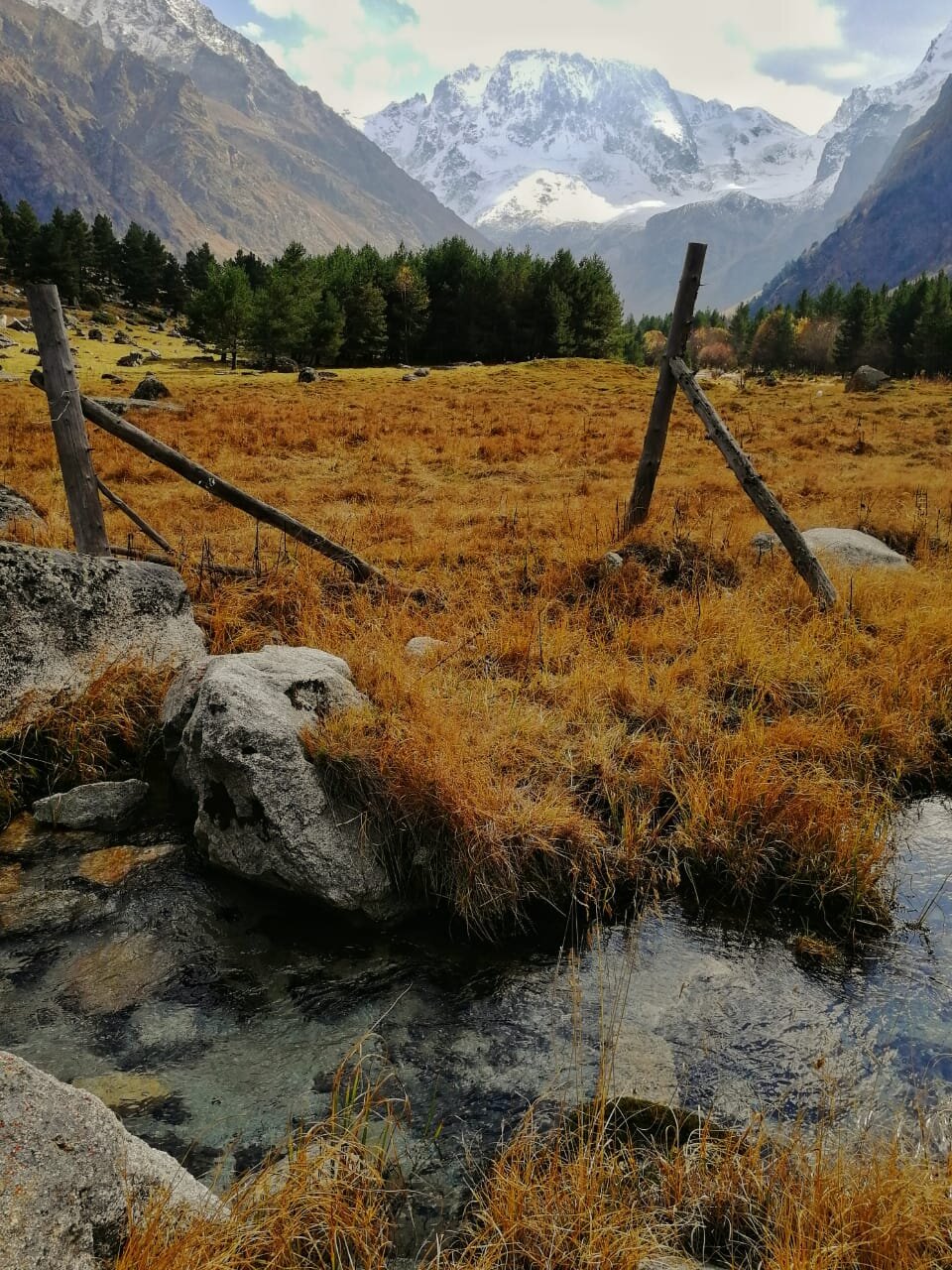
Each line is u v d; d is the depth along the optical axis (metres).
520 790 5.89
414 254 109.62
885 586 10.04
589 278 98.75
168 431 26.11
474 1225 3.34
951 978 4.93
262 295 84.06
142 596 7.41
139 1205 2.88
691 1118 3.89
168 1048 4.23
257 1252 2.96
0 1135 2.71
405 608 9.12
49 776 6.37
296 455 23.14
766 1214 3.36
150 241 138.00
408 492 17.78
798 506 16.08
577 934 5.31
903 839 6.28
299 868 5.23
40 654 6.54
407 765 5.54
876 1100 4.02
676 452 24.22
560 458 22.84
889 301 127.88
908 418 34.28
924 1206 3.12
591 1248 3.09
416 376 60.59
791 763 6.59
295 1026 4.45
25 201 129.00
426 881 5.45
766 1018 4.60
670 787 6.29
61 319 8.21
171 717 6.63
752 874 5.70
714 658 8.25
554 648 8.33
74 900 5.28
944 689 7.89
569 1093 4.05
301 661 6.47
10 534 10.28
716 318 156.75
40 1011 4.40
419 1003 4.67
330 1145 3.47
